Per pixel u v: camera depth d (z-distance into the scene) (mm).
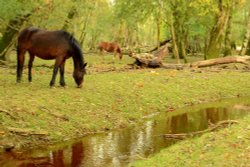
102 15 51062
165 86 19219
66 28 28203
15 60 26969
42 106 12891
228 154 8109
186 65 27297
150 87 18625
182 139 11539
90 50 58188
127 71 24141
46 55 15836
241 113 15711
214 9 30844
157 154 9508
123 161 9688
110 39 68250
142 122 13977
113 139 11680
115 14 37344
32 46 15953
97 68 25984
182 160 8445
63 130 11914
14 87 15508
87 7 29250
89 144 11156
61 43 15656
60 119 12438
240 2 34781
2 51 24359
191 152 8859
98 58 38094
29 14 22344
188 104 17500
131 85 18594
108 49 36125
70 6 26500
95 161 9719
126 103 15414
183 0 31500
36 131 11305
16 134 11031
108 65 29125
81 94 15188
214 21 33844
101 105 14477
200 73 24031
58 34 15789
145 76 21641
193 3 30844
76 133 12031
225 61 27219
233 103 17984
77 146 10969
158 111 15797
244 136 8922
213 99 18891
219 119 14516
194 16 36688
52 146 10945
